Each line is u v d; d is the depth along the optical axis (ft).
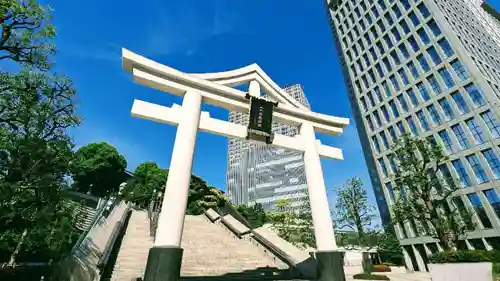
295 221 96.17
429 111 103.35
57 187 31.83
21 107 33.37
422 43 111.14
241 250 41.16
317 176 32.19
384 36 132.16
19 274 32.07
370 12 143.43
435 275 35.40
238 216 70.90
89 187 93.71
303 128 36.14
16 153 29.07
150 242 39.24
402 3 125.39
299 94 312.09
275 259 37.40
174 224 21.99
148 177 101.14
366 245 82.58
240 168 286.87
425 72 107.45
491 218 79.30
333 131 38.63
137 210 71.77
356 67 145.79
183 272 29.91
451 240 48.62
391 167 112.98
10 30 30.94
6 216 27.12
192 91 29.91
